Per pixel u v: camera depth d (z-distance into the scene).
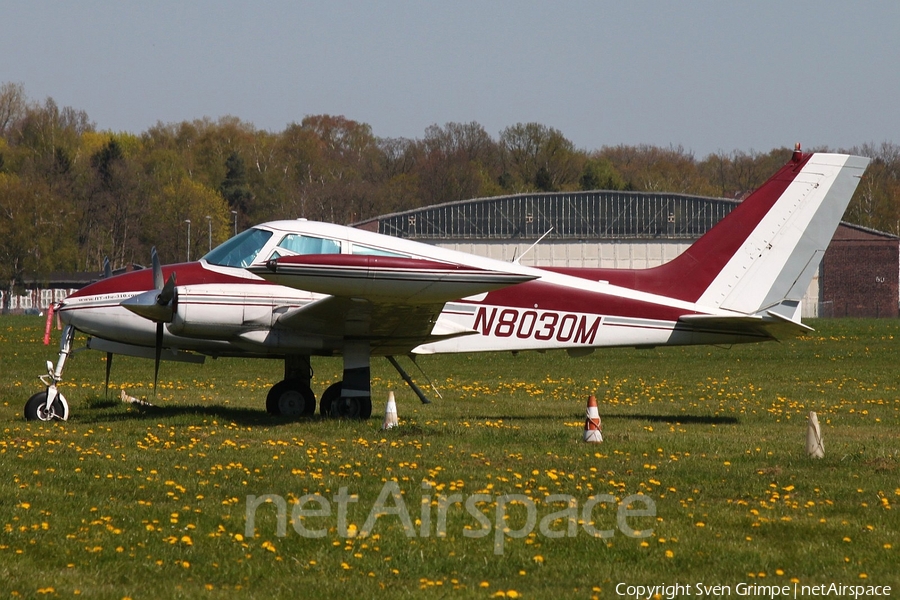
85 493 26.17
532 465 31.19
